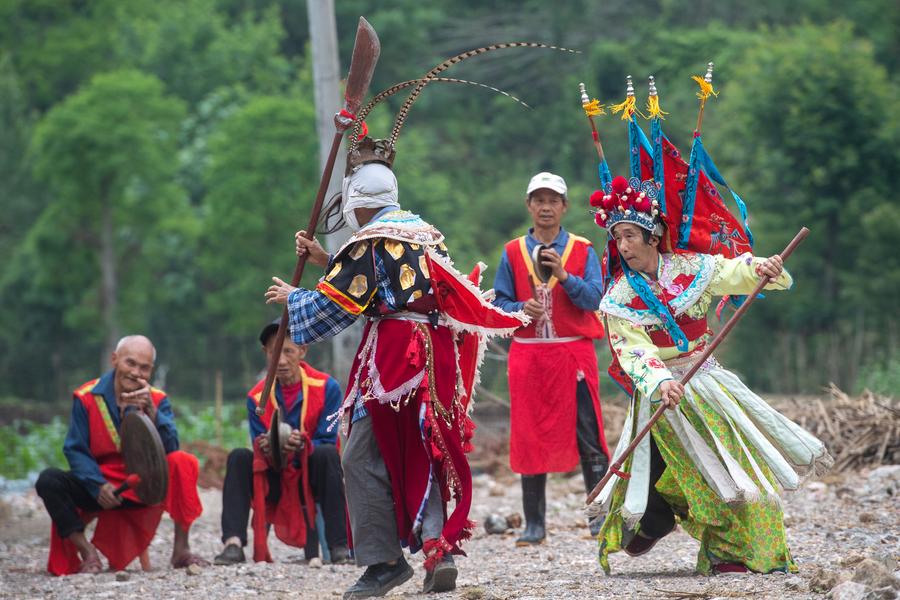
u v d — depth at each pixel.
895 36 119.06
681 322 13.21
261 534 17.88
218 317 124.69
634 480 13.38
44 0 154.62
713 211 13.16
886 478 21.98
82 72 154.00
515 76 143.25
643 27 124.56
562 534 19.17
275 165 112.06
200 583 16.06
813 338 83.19
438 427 12.21
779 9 127.44
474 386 13.02
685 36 115.69
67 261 123.62
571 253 18.02
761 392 79.25
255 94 134.62
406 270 12.21
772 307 85.88
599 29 138.12
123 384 17.88
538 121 138.38
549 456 17.64
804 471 13.02
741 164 95.19
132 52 151.38
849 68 91.69
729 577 12.77
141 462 17.28
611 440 28.44
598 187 109.38
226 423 40.78
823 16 125.56
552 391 17.66
